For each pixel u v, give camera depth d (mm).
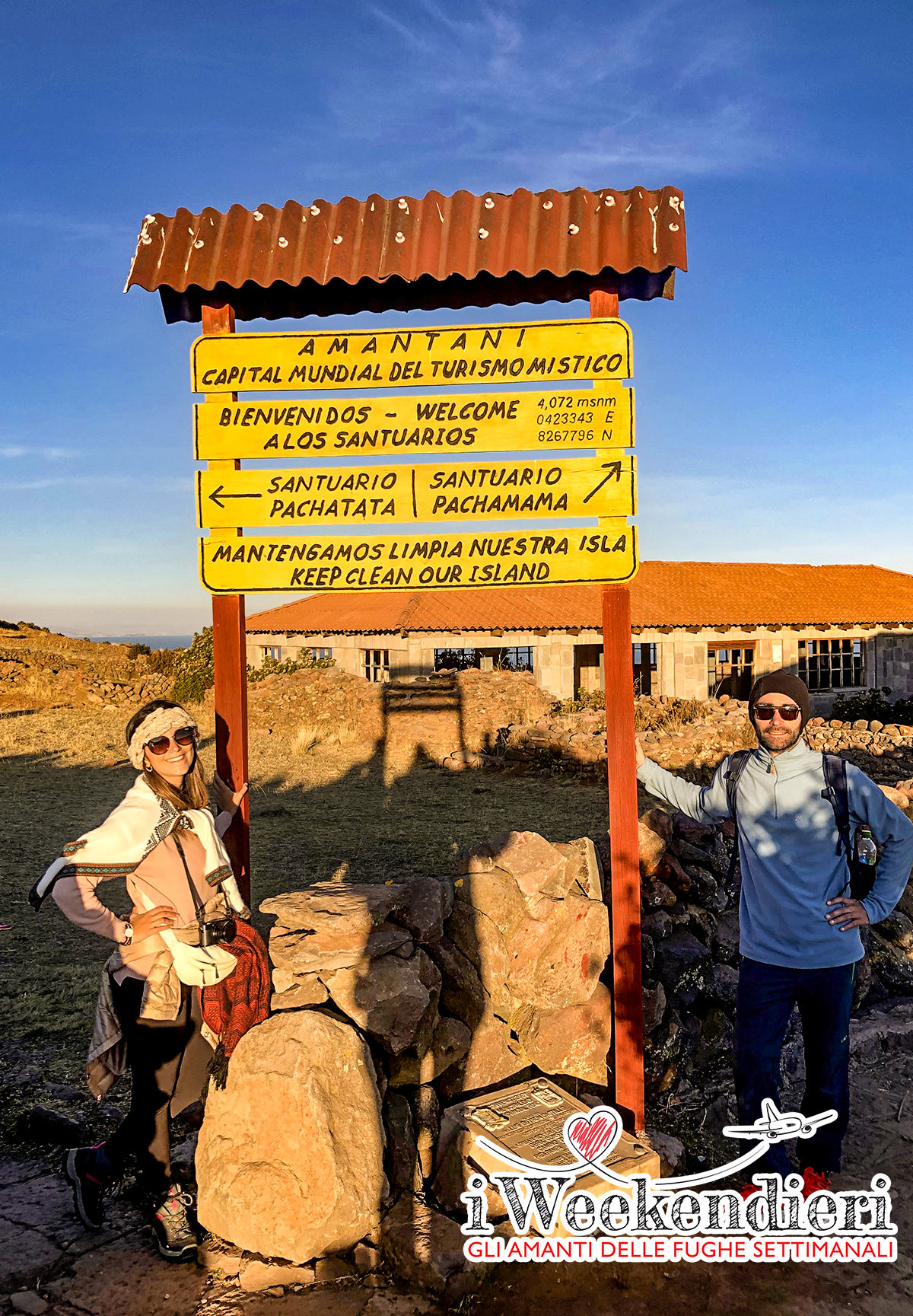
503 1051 3059
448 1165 2633
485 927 3123
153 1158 2459
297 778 12766
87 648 33938
